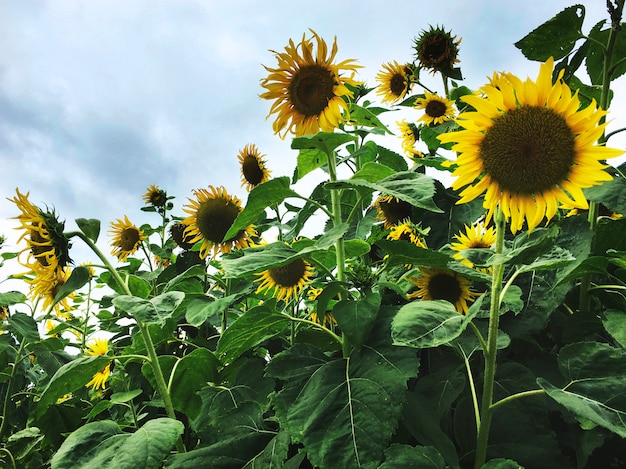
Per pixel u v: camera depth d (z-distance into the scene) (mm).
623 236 1017
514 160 759
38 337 1552
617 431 676
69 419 1346
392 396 799
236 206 1578
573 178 758
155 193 2006
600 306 1101
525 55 1106
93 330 2039
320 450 772
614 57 1132
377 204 1464
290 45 1022
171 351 1631
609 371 779
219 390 1121
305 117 1071
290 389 880
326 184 938
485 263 756
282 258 931
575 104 745
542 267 788
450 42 1662
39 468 1517
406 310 815
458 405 938
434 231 1323
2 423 1536
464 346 937
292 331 1320
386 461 735
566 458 834
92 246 1046
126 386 1508
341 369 875
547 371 998
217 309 1132
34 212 1016
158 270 1729
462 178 792
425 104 1669
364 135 1390
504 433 882
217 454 895
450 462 793
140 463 799
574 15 1036
